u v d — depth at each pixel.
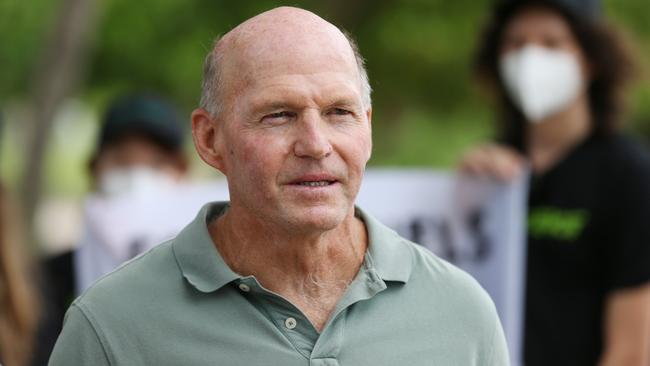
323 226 4.84
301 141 4.80
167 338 4.96
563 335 8.09
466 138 20.36
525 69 8.48
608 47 8.52
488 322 5.35
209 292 5.02
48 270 9.36
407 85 19.14
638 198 7.95
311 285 5.16
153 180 9.34
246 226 5.11
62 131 30.12
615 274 7.95
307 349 4.96
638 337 7.88
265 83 4.83
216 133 5.12
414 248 5.45
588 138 8.34
